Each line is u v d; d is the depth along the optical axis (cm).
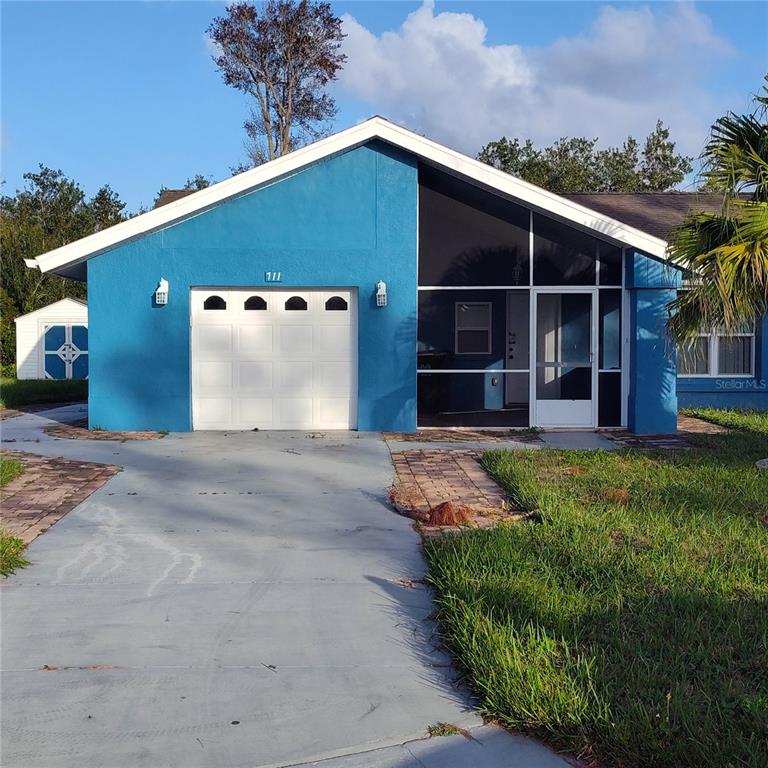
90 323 1430
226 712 457
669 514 807
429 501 914
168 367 1435
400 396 1441
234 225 1427
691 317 1127
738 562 654
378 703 467
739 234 998
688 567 641
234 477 1052
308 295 1455
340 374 1459
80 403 2077
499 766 404
